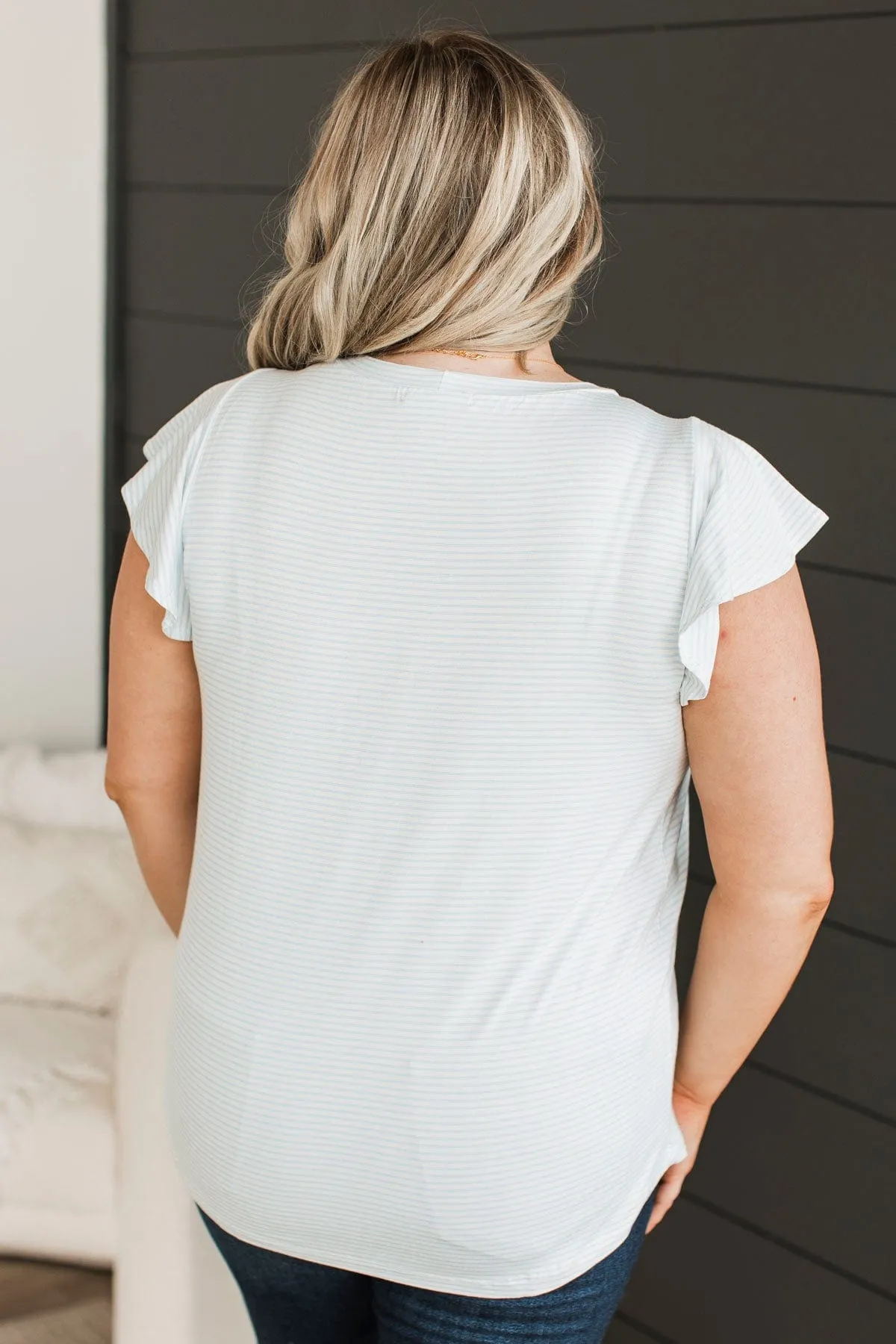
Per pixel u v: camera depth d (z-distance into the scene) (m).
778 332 1.73
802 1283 1.94
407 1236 1.00
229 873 1.02
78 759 2.65
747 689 0.93
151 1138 1.76
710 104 1.75
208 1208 1.10
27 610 2.89
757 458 0.93
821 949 1.83
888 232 1.58
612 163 1.90
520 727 0.92
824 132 1.63
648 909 1.01
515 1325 1.05
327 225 0.99
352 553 0.94
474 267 0.93
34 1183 2.02
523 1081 0.95
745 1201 2.00
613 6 1.85
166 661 1.12
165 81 2.56
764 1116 1.95
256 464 0.98
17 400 2.75
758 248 1.73
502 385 0.94
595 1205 1.01
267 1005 0.99
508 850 0.93
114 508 2.90
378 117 0.95
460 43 0.98
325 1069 0.98
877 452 1.64
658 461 0.90
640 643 0.90
